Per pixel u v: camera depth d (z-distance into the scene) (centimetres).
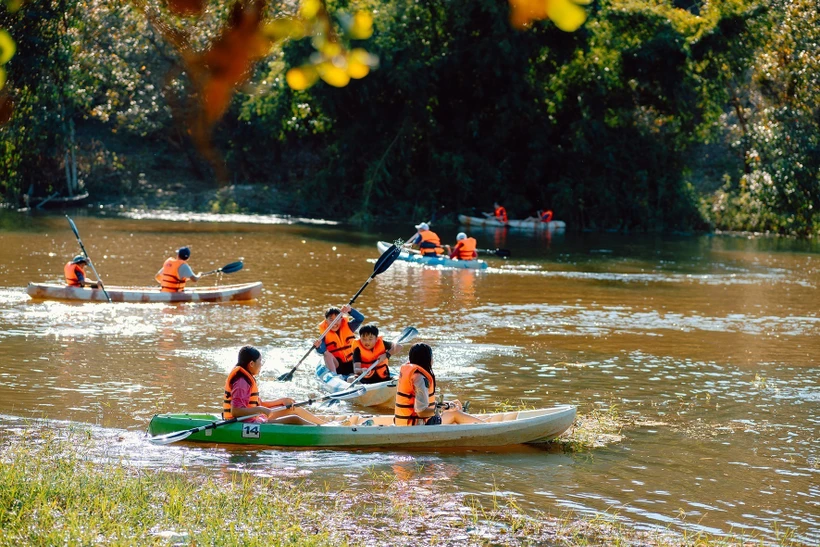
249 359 973
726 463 937
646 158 4372
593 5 4109
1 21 1694
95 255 2597
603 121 4375
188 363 1320
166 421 953
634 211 4300
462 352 1464
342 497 792
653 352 1507
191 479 827
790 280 2558
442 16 4191
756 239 3956
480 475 873
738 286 2406
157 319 1666
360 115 4312
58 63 2239
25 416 1021
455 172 4256
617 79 4275
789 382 1313
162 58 4209
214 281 2247
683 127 4353
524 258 2966
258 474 853
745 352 1524
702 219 4312
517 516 755
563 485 852
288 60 3916
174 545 650
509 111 4181
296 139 5059
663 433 1041
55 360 1304
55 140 3866
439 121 4491
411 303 1956
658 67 4253
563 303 2017
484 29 4188
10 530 654
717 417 1119
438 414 999
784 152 3778
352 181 4469
